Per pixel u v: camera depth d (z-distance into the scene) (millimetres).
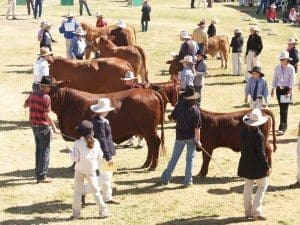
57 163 15148
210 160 14820
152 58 28781
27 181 13914
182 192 13328
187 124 13281
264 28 38031
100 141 11953
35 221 11734
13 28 34906
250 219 11930
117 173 14414
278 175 14430
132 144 16500
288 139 17266
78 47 22453
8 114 19438
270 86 23578
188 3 49781
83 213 12125
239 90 23141
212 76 25516
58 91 13992
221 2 52062
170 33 34656
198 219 11914
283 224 11742
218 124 14039
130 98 14203
